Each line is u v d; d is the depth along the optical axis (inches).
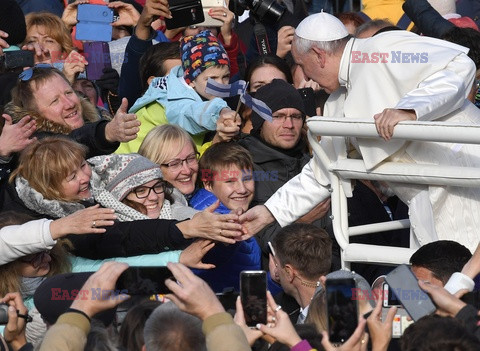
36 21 914.1
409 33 624.1
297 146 770.8
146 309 485.1
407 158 601.6
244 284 462.9
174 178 715.4
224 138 756.0
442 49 603.8
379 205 724.7
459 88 589.0
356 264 692.1
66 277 534.0
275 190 749.9
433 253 558.9
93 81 889.5
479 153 603.2
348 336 451.8
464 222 604.7
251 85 847.1
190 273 432.8
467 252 561.9
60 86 748.6
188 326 439.5
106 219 598.9
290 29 914.1
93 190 658.2
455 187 602.2
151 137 718.5
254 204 749.9
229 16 927.0
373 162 592.1
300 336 467.2
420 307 464.8
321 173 640.4
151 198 660.7
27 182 645.9
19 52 795.4
